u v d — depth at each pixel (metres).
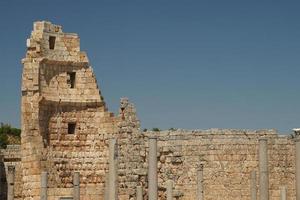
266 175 54.69
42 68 69.94
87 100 71.56
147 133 70.44
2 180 78.12
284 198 67.12
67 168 70.25
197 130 70.62
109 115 71.38
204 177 69.88
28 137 68.56
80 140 71.25
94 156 71.06
